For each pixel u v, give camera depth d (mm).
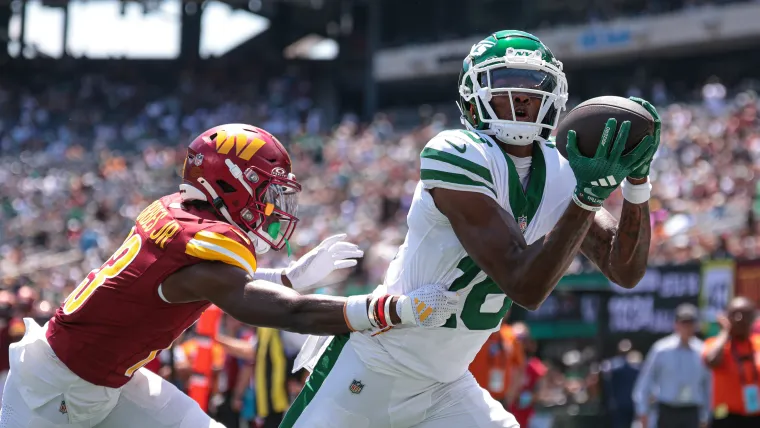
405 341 11469
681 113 72250
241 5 108438
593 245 11930
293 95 105812
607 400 30359
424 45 102812
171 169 82562
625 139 9375
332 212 63531
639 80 96750
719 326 30781
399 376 11664
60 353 11477
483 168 10273
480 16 102812
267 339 24969
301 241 47250
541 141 10992
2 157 93188
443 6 104875
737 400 26516
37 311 27703
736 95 80125
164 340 11508
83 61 116188
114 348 11367
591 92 101062
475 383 12141
